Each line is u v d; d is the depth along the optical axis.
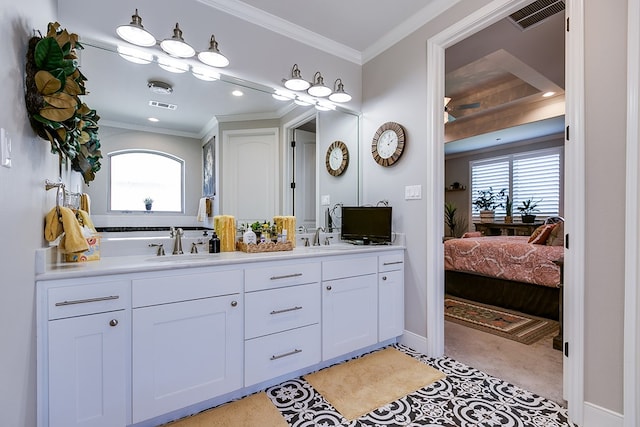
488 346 2.50
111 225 1.95
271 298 1.86
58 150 1.34
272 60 2.50
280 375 1.89
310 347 2.02
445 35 2.28
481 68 3.83
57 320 1.27
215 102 2.30
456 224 7.34
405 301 2.57
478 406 1.69
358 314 2.27
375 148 2.85
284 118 2.63
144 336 1.46
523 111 4.87
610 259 1.46
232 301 1.71
